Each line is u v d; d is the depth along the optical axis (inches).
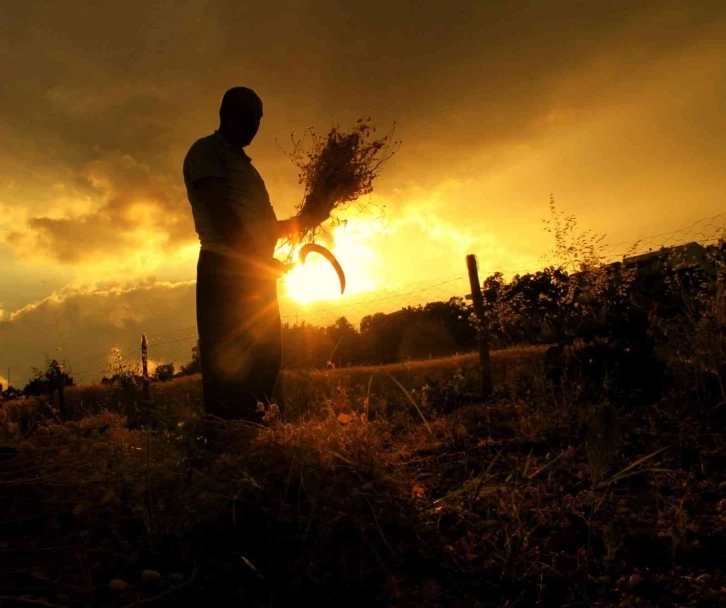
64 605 76.2
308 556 85.1
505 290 249.9
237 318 140.9
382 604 79.7
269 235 147.9
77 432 135.0
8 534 96.0
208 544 91.7
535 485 119.2
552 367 194.4
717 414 161.8
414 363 434.0
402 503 99.3
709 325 174.1
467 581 85.9
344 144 155.5
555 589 84.0
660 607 78.9
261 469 99.5
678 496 114.3
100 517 100.2
